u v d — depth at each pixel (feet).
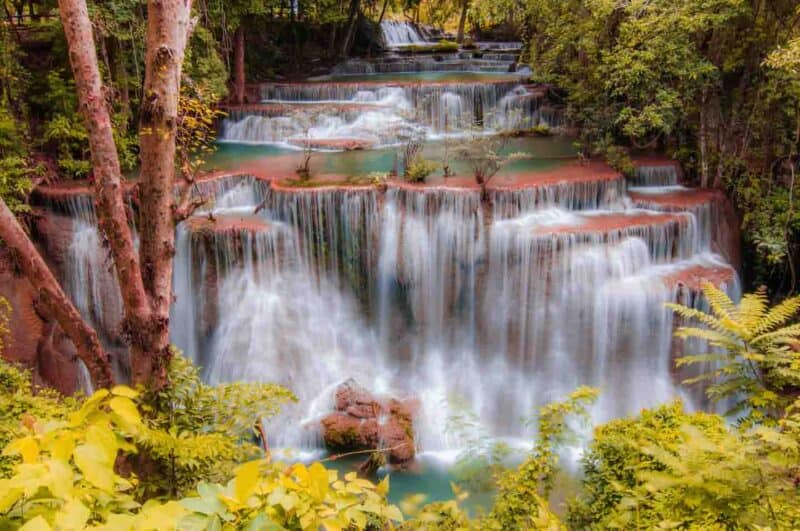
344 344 40.32
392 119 58.23
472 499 24.25
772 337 13.61
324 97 64.85
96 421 6.31
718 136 46.52
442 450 33.47
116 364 39.04
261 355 37.99
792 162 44.45
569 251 38.01
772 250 41.50
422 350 40.81
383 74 80.23
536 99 61.67
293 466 7.20
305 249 40.24
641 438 20.20
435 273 40.24
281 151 53.01
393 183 41.11
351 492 7.56
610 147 47.19
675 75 44.45
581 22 50.47
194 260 38.09
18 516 5.43
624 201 43.88
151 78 16.40
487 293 39.81
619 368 37.88
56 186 40.55
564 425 19.79
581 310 38.09
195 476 14.96
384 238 40.29
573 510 19.84
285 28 81.66
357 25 90.68
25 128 41.73
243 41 62.08
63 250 38.60
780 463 10.05
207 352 38.99
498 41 103.45
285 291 39.58
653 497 15.28
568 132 58.39
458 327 40.65
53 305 17.02
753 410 15.11
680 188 46.75
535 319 38.91
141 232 17.42
